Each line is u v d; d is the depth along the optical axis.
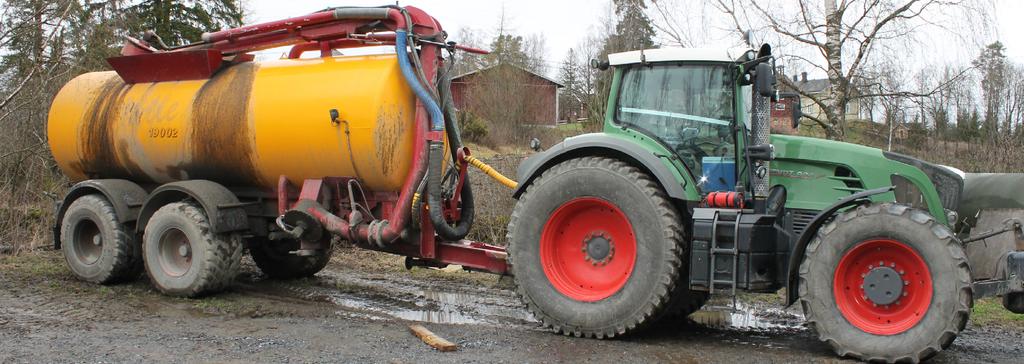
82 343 5.63
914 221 5.21
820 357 5.55
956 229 6.37
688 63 6.38
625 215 6.04
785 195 6.20
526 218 6.46
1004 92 13.84
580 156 6.59
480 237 10.45
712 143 6.26
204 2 22.80
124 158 8.26
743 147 6.14
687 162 6.32
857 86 11.35
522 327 6.66
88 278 8.22
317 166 7.22
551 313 6.29
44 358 5.19
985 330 6.64
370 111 6.80
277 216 7.87
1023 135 12.68
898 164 5.95
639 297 5.94
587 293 6.29
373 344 5.74
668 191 5.90
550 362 5.34
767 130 6.21
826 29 11.28
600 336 6.10
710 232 5.77
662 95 6.46
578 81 31.64
